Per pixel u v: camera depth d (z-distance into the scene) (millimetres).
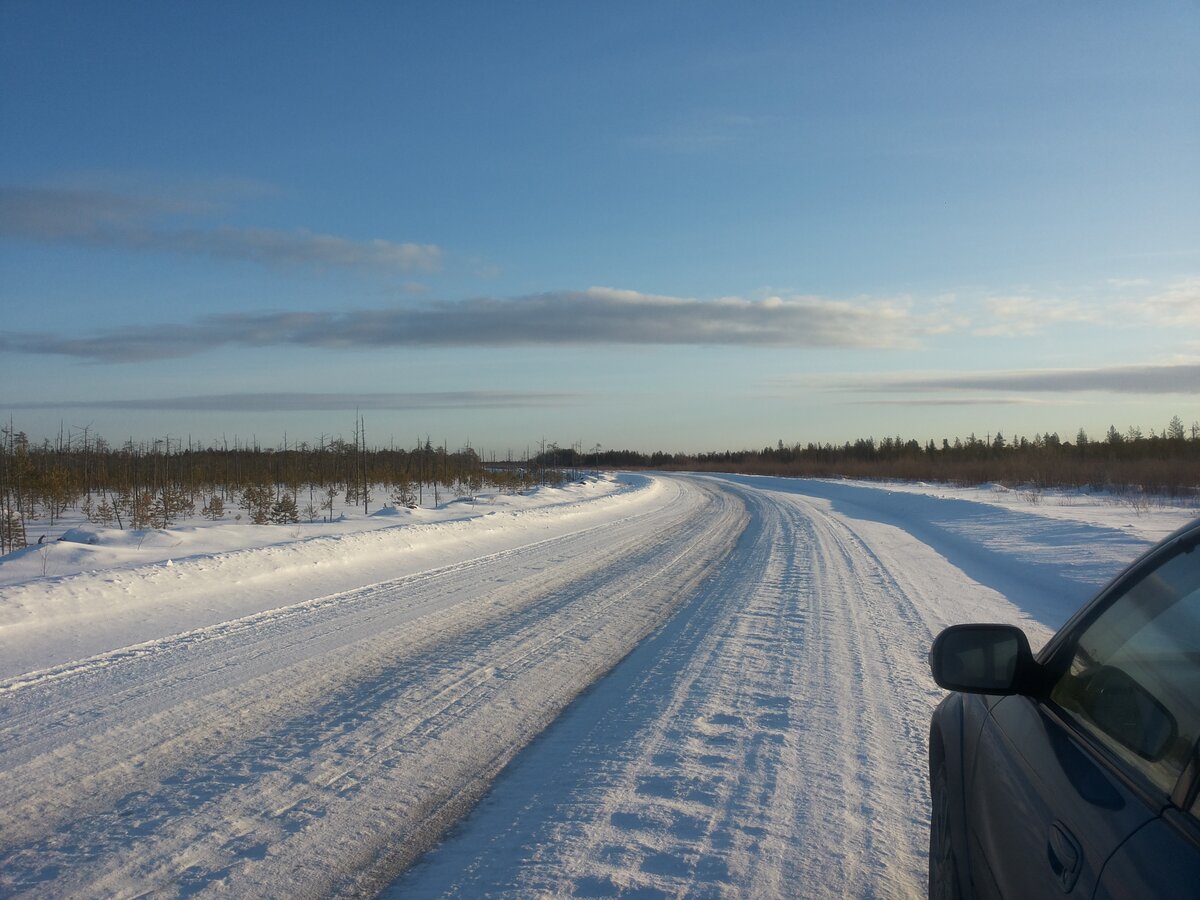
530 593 11531
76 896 3592
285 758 5277
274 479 31766
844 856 4039
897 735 5836
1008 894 2189
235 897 3605
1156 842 1682
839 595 11688
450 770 5133
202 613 9523
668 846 4129
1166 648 2121
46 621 8719
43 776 4945
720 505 32250
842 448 108562
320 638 8484
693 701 6637
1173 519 19938
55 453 26234
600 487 44312
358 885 3729
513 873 3838
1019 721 2674
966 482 46750
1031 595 11828
